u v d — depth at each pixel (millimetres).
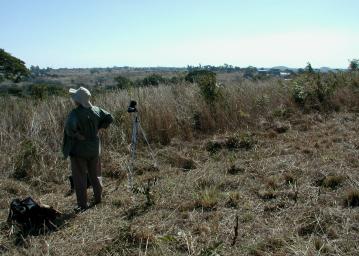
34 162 8719
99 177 6844
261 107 12602
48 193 7703
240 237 5180
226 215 5848
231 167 7906
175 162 8859
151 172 8391
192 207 6254
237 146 9523
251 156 8711
